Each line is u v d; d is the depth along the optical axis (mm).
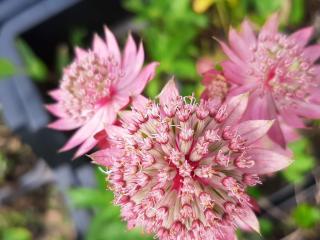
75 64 56
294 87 52
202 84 53
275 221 76
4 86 77
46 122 75
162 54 75
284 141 48
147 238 61
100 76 54
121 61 55
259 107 51
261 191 76
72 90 56
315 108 52
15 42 79
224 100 50
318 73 53
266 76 51
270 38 54
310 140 77
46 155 75
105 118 52
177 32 77
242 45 54
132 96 48
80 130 53
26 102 76
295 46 54
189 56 80
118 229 63
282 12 78
